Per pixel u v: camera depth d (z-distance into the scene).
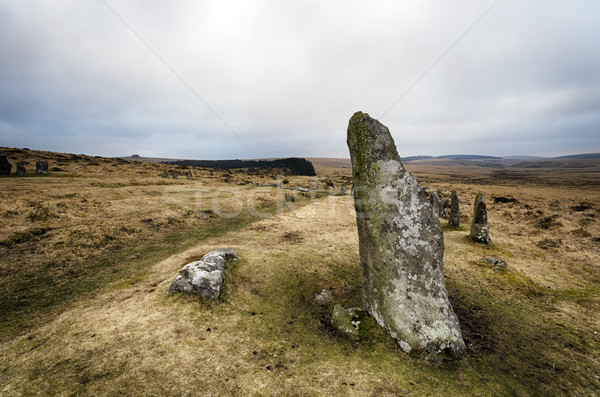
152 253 12.55
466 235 16.55
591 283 10.41
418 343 5.68
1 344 5.72
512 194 43.91
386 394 4.54
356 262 11.85
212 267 8.30
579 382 5.26
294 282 9.47
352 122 6.95
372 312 6.81
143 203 21.17
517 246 15.10
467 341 6.43
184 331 6.02
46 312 7.25
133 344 5.50
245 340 5.99
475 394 4.74
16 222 13.45
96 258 11.55
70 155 52.97
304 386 4.66
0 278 9.16
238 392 4.43
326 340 6.30
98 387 4.35
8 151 45.06
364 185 6.75
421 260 6.21
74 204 17.73
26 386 4.39
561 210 26.72
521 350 6.23
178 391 4.34
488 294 9.09
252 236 15.72
